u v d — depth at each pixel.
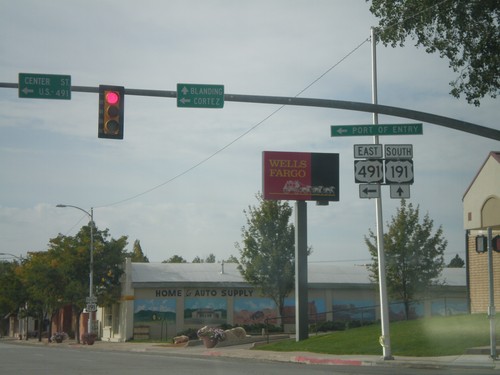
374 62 23.69
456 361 20.62
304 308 33.22
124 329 51.31
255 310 52.88
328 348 27.78
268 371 19.61
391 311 53.62
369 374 18.06
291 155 37.84
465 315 28.78
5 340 72.31
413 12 25.70
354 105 18.88
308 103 18.56
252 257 46.72
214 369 20.69
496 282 31.09
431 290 44.59
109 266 54.94
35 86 17.11
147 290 51.38
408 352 23.95
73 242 55.38
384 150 22.70
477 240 20.80
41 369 21.19
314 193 37.78
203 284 51.88
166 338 49.53
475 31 25.31
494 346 20.61
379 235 23.22
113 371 20.12
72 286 53.34
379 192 22.73
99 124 17.47
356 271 57.66
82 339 50.94
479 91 26.12
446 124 19.12
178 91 17.91
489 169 30.81
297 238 34.34
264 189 37.38
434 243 43.16
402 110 19.02
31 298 61.66
